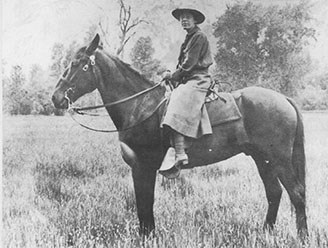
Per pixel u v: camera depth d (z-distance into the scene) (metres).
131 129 6.50
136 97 6.54
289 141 6.29
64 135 7.62
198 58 6.46
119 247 6.87
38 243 7.36
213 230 6.82
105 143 7.39
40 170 7.68
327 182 6.84
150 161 6.52
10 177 7.84
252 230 6.74
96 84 6.59
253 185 6.88
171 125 6.20
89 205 7.33
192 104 6.29
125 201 7.20
